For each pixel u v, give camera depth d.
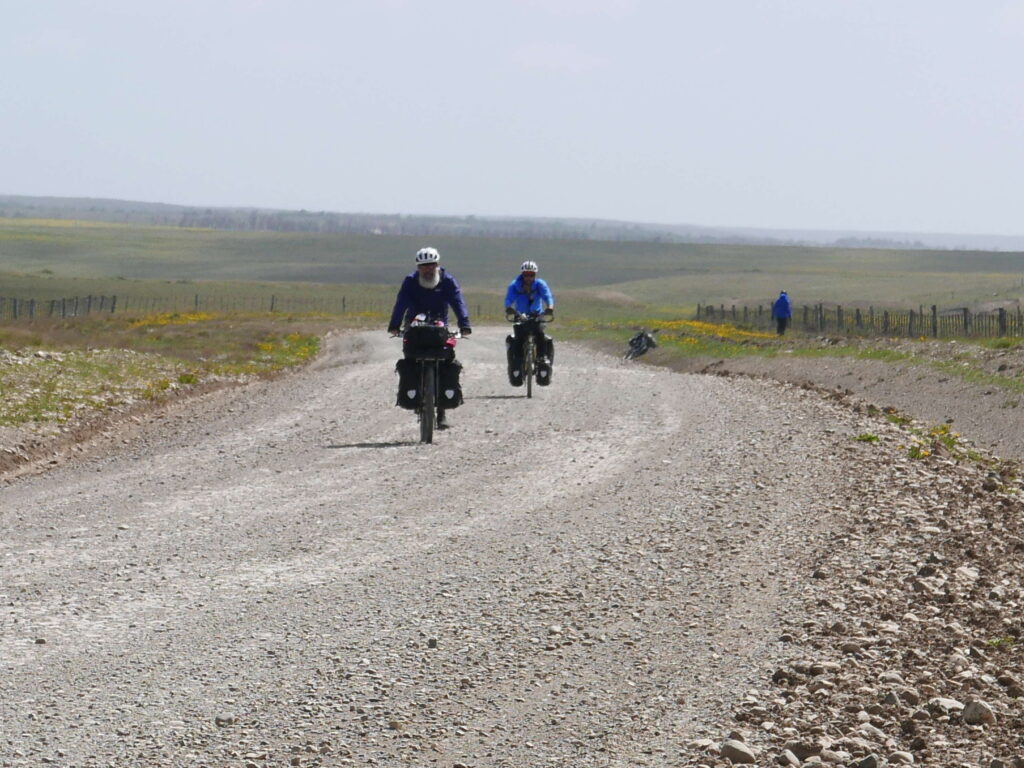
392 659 9.16
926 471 17.98
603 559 12.46
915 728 7.68
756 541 13.19
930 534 13.41
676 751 7.38
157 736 7.57
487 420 24.75
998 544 13.04
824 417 24.84
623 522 14.34
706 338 55.94
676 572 11.88
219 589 11.26
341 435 22.72
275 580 11.62
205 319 89.50
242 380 35.72
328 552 12.85
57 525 14.27
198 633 9.82
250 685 8.55
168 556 12.62
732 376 40.47
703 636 9.74
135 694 8.34
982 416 27.88
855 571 11.74
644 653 9.31
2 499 16.20
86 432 22.91
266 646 9.47
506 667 8.98
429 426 21.48
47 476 18.38
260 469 18.59
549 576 11.77
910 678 8.68
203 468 18.75
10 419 22.61
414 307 21.61
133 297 168.00
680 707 8.15
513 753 7.36
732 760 7.13
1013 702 8.20
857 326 73.62
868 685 8.50
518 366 29.66
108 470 18.80
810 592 10.98
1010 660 9.12
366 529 14.07
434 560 12.47
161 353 42.38
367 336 67.50
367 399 29.56
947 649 9.34
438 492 16.53
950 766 7.10
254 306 161.75
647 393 30.47
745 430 22.64
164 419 25.67
